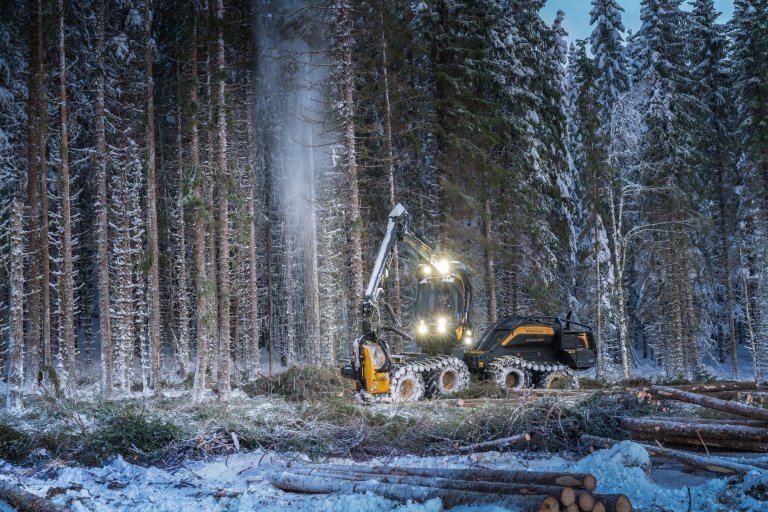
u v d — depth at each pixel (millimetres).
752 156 29812
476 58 25562
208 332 21312
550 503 5109
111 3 22281
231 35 18719
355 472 7527
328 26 21703
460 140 24500
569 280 31141
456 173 25109
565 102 33031
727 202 34750
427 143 26828
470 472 6582
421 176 26203
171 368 31594
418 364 15258
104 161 19625
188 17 18031
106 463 9281
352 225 19891
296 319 32594
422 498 5961
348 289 26219
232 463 9062
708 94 35031
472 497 5602
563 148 29484
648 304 33438
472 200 24203
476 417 10180
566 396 13680
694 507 5750
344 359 15883
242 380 25547
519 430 9344
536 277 27109
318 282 27938
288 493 7387
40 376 19984
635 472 6590
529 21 29438
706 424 8234
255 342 27500
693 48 35406
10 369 16312
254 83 24922
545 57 29406
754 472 6090
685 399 9297
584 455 8562
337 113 21125
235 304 29922
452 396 14906
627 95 28641
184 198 17344
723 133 34656
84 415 12352
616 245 26875
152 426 10062
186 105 17984
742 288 35438
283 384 17141
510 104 26984
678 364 30391
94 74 19750
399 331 15953
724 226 34562
